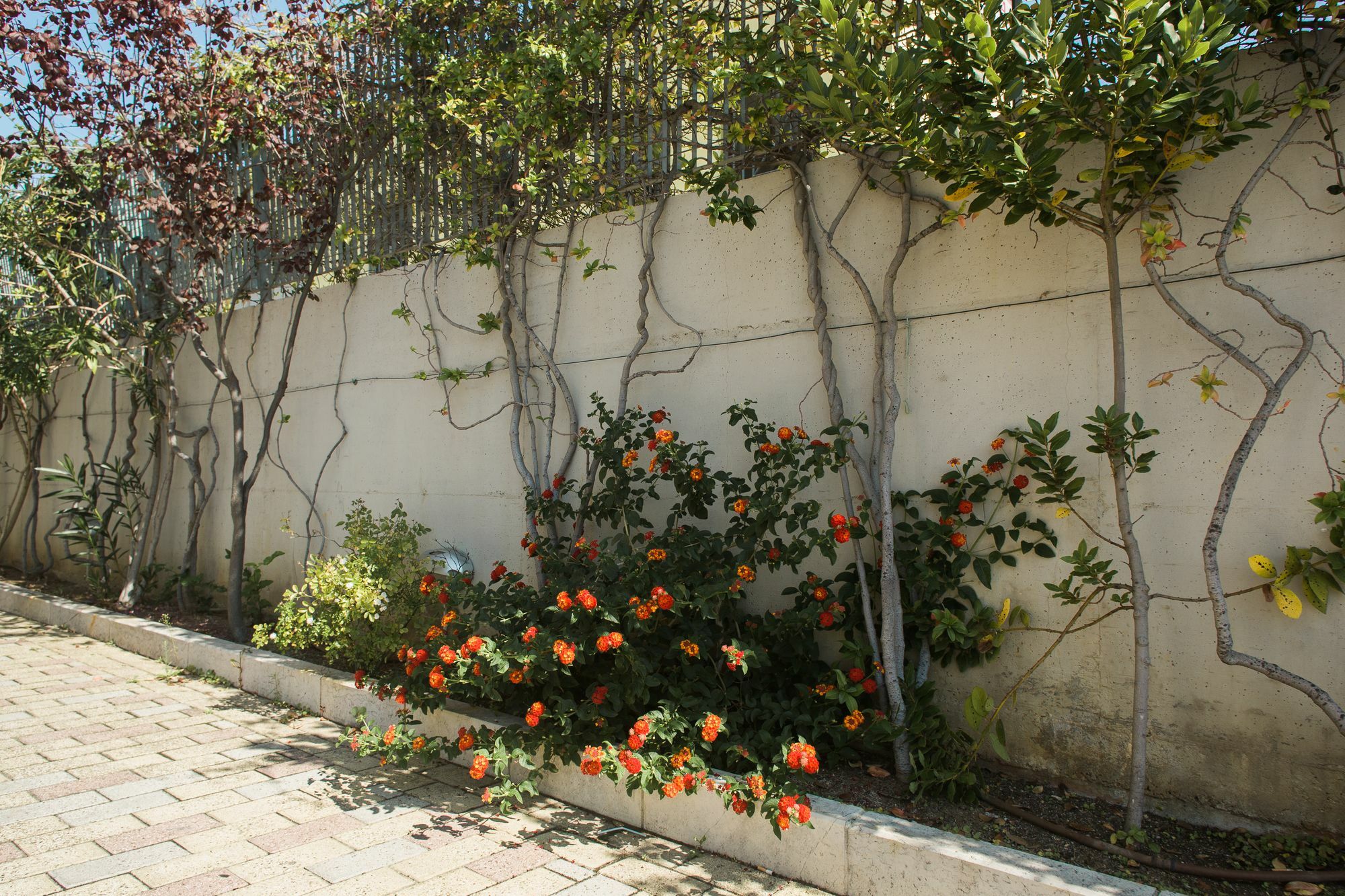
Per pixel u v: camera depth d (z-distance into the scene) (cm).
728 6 441
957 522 354
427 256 593
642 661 350
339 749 439
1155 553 317
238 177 721
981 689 331
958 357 363
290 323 673
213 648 579
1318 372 290
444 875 306
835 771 353
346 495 634
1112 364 327
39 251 756
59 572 969
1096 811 318
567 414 501
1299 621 291
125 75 571
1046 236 343
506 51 512
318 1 598
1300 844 283
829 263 400
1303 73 298
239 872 308
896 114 309
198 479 727
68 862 314
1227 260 307
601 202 490
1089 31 303
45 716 491
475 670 371
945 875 270
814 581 380
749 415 396
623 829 347
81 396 952
